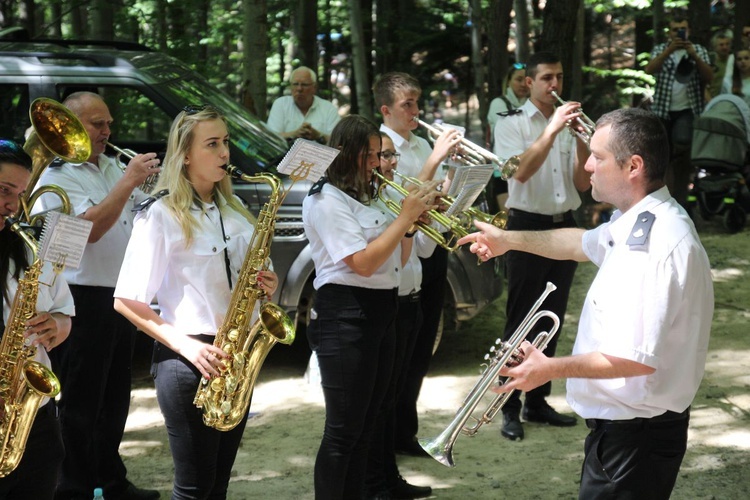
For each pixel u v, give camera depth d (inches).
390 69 573.9
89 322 173.0
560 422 225.9
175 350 137.7
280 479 196.2
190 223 140.9
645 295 117.1
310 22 475.2
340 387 156.6
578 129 209.6
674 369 120.6
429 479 197.0
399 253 164.4
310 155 143.0
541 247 147.0
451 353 277.6
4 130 244.8
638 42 646.5
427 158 216.4
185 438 140.5
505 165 197.6
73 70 248.8
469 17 544.7
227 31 537.3
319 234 155.7
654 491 123.1
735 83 409.1
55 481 127.8
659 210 120.8
